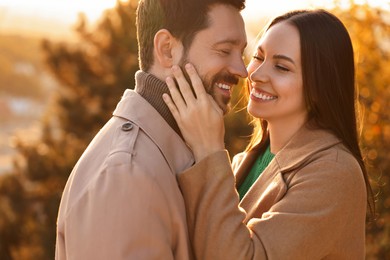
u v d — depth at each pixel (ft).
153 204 5.97
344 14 14.07
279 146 7.80
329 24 7.36
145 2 6.79
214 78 6.67
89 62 51.88
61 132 50.55
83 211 6.05
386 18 14.34
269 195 7.14
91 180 6.11
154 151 6.33
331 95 7.30
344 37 7.39
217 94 6.78
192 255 6.58
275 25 7.50
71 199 6.23
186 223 6.41
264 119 8.00
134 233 5.86
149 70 6.84
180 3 6.56
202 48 6.59
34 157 49.06
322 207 6.74
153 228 5.94
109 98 49.34
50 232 44.50
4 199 48.75
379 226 16.21
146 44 6.81
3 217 46.96
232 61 6.71
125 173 5.96
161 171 6.21
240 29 6.72
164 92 6.72
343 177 6.86
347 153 7.14
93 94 49.83
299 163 7.11
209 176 6.48
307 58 7.26
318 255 6.77
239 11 6.76
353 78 7.54
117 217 5.87
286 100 7.38
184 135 6.71
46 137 50.52
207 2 6.56
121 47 50.72
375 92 15.71
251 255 6.38
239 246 6.33
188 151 6.73
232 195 6.48
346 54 7.41
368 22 14.42
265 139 8.39
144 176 5.97
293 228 6.61
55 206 45.39
